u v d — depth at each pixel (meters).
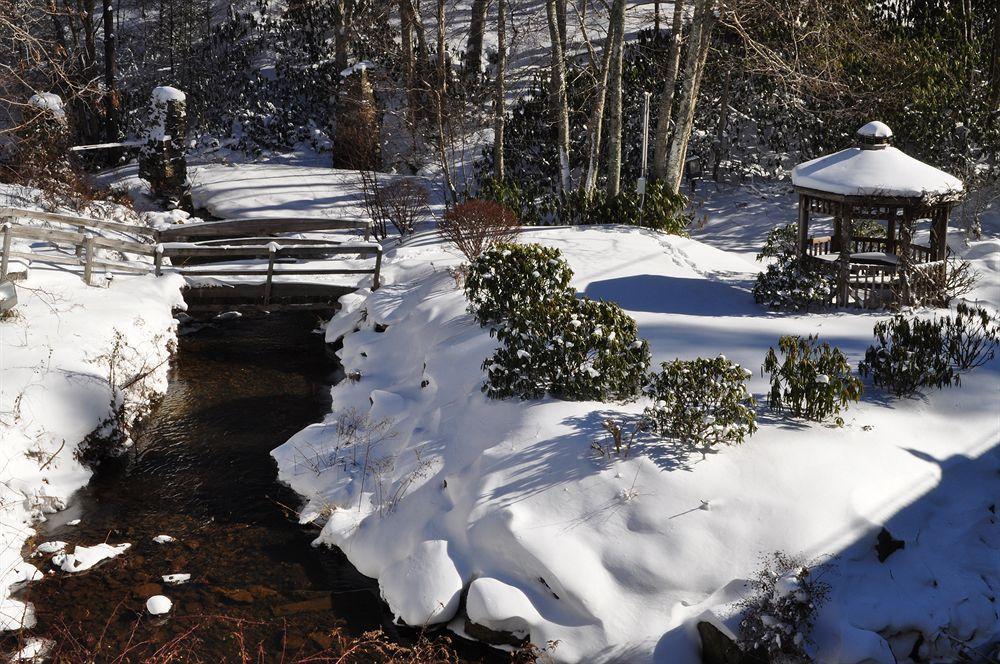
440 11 23.61
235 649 7.11
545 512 7.48
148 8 34.97
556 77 19.53
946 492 7.73
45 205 17.98
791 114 22.19
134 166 24.70
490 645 7.08
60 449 9.82
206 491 9.72
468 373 10.34
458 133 25.17
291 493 9.68
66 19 28.77
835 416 8.58
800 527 7.09
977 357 10.28
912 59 19.67
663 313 11.92
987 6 20.95
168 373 12.93
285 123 26.88
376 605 7.74
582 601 6.85
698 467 7.64
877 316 11.84
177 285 14.73
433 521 8.14
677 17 18.22
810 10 19.17
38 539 8.73
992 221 17.94
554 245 15.41
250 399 12.17
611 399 8.98
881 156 12.00
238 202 21.55
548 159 22.83
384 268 15.70
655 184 17.81
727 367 7.92
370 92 24.59
